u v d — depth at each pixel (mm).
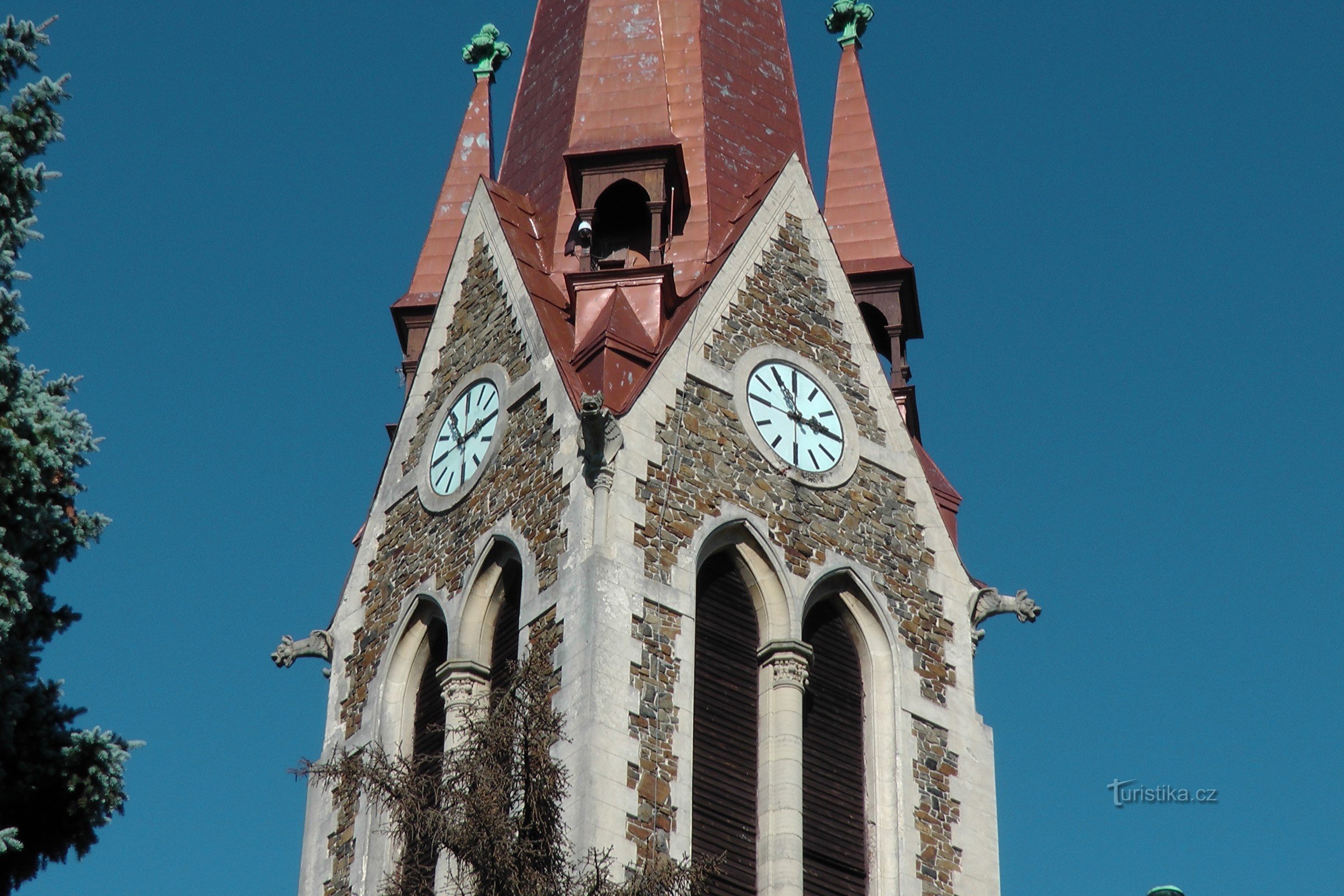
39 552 42844
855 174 67312
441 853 52531
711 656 54938
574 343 58969
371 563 60656
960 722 57562
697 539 55594
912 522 59656
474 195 63688
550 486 56125
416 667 58156
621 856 50656
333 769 46219
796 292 61031
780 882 52719
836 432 59500
